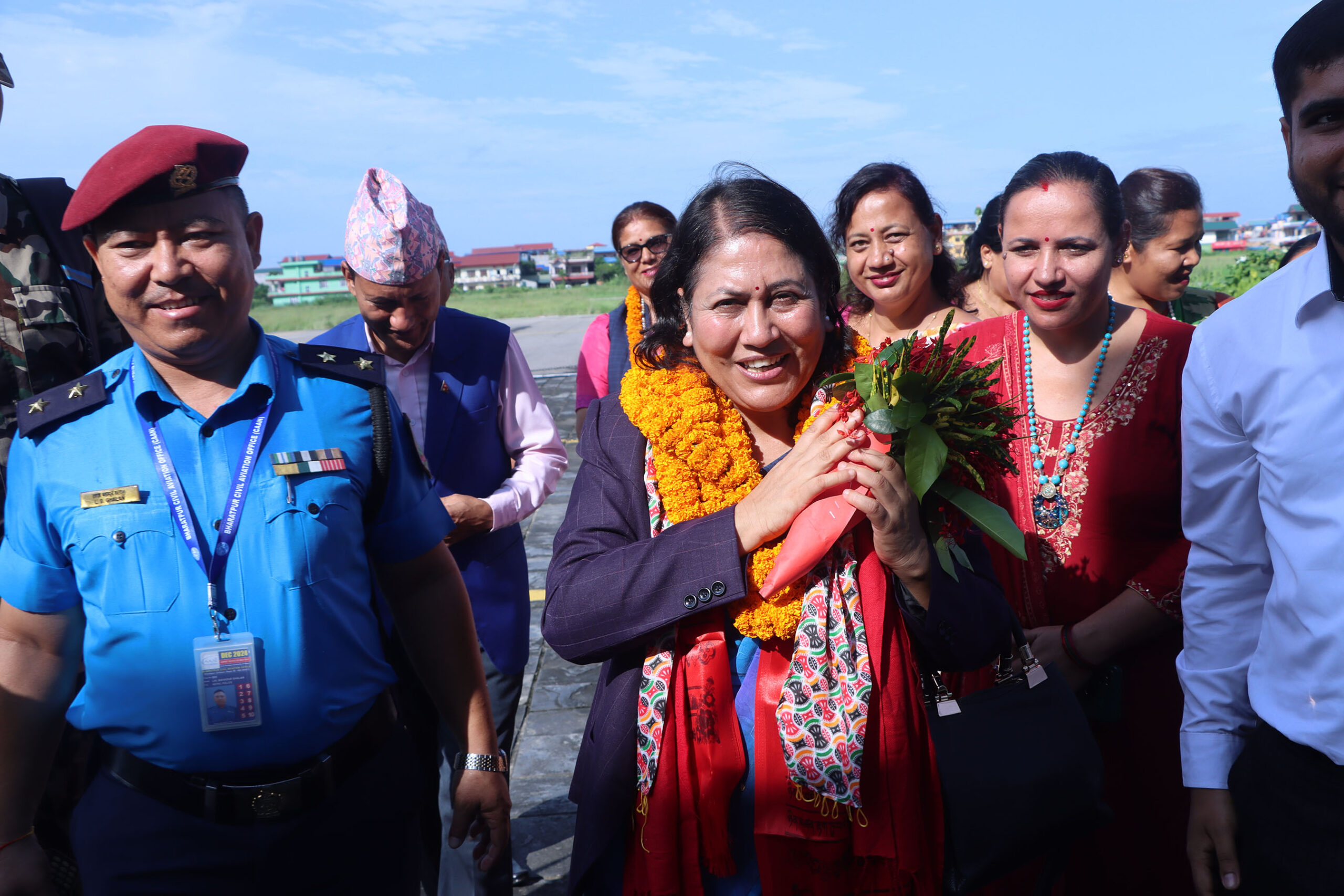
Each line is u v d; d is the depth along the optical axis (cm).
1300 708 160
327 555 169
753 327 165
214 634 160
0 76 215
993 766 165
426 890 289
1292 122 149
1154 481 227
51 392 170
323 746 168
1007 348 245
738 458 176
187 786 162
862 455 159
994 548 237
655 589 163
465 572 295
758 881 168
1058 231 222
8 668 169
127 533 160
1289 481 159
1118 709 226
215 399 174
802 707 159
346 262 288
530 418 321
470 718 204
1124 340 231
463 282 13075
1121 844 234
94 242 162
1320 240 159
